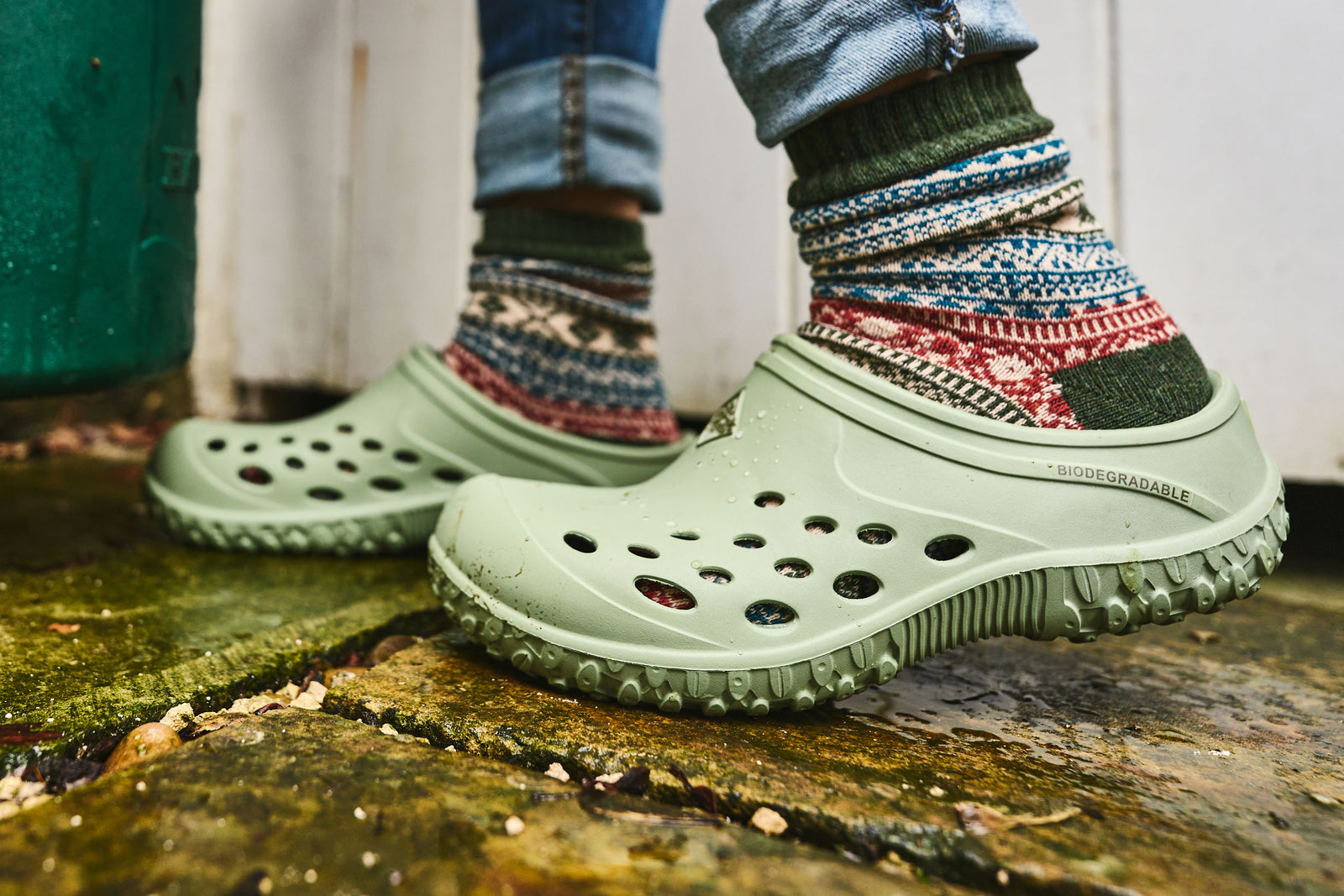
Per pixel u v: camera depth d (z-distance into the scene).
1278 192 0.71
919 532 0.51
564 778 0.47
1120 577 0.50
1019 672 0.57
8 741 0.47
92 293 0.60
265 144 1.14
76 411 1.10
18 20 0.56
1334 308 0.70
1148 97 0.75
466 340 0.70
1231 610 0.65
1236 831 0.44
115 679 0.51
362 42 1.08
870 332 0.54
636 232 0.71
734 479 0.53
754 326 0.91
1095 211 0.77
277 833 0.42
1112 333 0.52
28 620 0.57
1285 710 0.53
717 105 0.91
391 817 0.43
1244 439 0.52
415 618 0.60
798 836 0.45
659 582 0.51
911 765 0.48
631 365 0.71
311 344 1.14
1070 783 0.47
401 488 0.69
